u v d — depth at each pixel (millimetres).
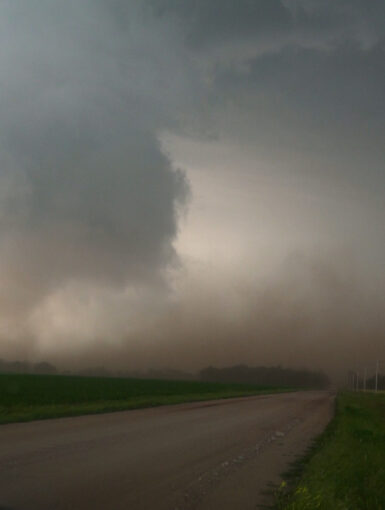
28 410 27125
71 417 23516
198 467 11930
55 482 9234
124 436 16609
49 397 39969
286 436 19750
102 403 36719
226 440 17500
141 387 75188
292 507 8305
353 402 55156
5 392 43906
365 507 9141
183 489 9555
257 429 22000
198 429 20688
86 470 10477
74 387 60344
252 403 48312
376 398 79938
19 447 12930
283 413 33969
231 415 30250
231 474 11375
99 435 16406
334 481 10492
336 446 16297
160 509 8055
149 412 29844
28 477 9477
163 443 15617
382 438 18984
